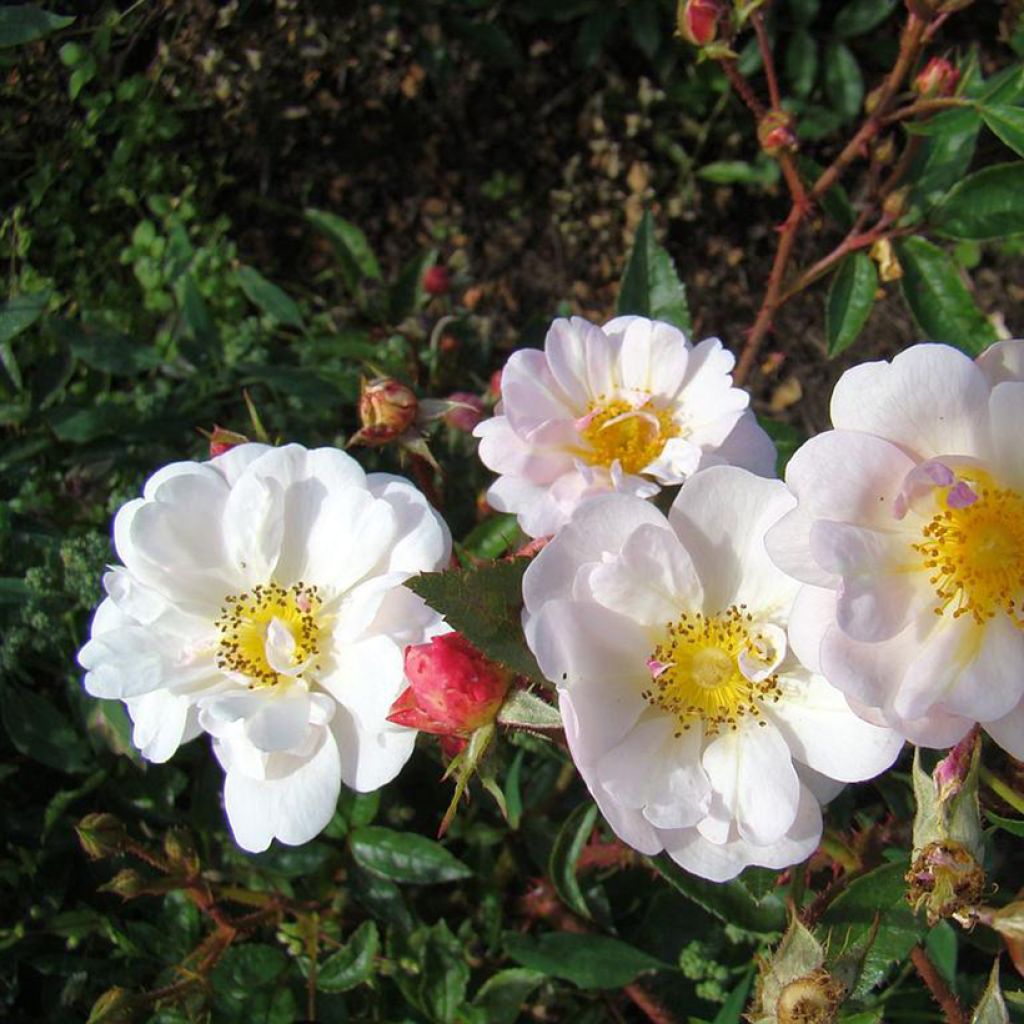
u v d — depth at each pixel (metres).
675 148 0.55
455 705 0.22
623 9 0.56
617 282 0.55
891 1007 0.34
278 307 0.43
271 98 0.51
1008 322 0.54
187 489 0.25
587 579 0.22
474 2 0.54
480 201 0.56
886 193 0.38
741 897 0.28
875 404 0.22
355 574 0.24
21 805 0.39
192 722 0.25
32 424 0.41
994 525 0.21
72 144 0.46
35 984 0.37
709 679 0.23
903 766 0.32
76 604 0.36
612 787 0.22
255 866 0.34
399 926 0.34
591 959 0.32
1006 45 0.57
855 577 0.21
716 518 0.22
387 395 0.30
